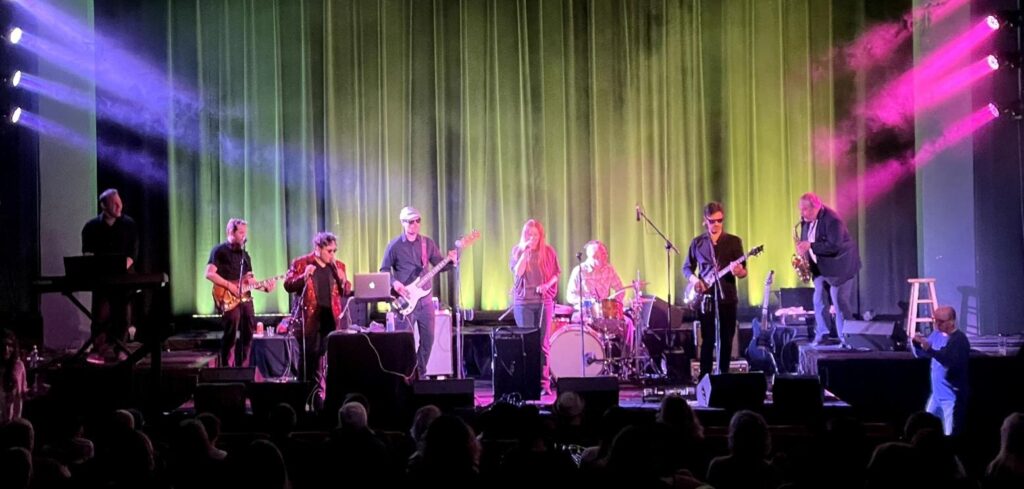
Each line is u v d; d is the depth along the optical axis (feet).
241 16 39.99
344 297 32.27
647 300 35.50
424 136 40.55
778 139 40.50
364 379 28.84
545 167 40.65
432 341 32.91
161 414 27.45
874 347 33.12
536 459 15.98
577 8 40.78
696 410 27.78
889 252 39.93
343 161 40.40
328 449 18.04
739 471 17.06
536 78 40.65
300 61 40.19
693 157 40.57
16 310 38.11
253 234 40.04
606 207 40.70
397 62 40.55
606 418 21.24
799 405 27.58
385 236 40.50
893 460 14.90
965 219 38.96
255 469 14.20
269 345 35.14
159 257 39.47
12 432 18.83
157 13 39.37
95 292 33.73
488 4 40.63
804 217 34.37
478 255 40.55
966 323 38.88
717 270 31.45
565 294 40.47
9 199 38.01
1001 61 36.76
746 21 40.52
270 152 40.11
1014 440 16.88
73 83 38.96
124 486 17.03
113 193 34.60
